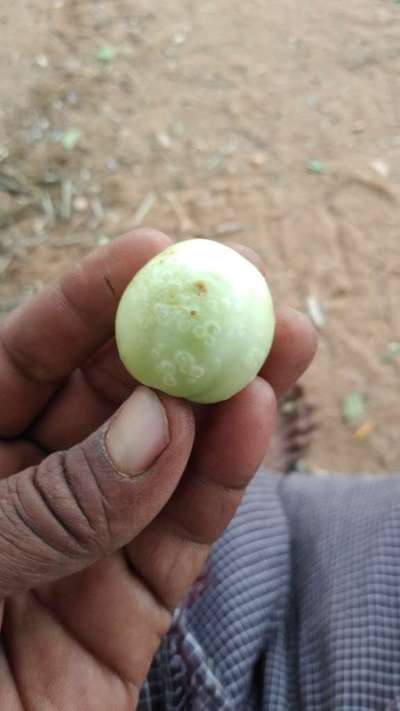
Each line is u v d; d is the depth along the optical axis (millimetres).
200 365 144
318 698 207
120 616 186
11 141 463
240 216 427
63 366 207
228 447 180
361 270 405
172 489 154
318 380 377
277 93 476
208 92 481
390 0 517
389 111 461
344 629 209
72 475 148
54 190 443
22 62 501
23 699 170
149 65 497
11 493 151
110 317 197
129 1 534
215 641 214
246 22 515
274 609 231
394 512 229
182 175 446
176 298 143
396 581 211
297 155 449
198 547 195
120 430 147
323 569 234
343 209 425
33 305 201
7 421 214
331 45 496
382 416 367
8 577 148
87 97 482
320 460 359
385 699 193
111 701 180
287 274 406
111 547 154
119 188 442
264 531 243
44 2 537
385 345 384
